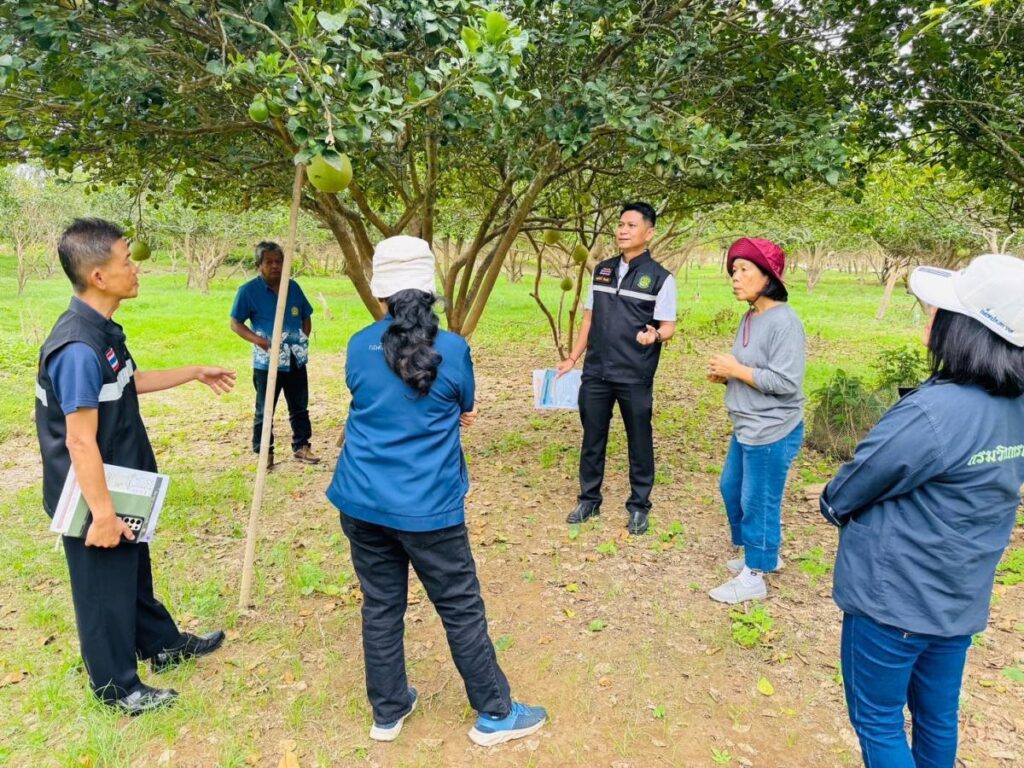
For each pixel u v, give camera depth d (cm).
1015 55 424
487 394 861
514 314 1759
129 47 252
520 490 499
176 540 408
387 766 237
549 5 352
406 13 260
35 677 281
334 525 433
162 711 256
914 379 711
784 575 371
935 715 189
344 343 1205
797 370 306
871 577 173
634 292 389
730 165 371
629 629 319
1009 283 150
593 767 236
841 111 384
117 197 1508
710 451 603
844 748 246
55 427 236
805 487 505
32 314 1238
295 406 547
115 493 234
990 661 294
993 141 463
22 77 293
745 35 416
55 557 387
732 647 305
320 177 293
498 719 246
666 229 1289
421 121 394
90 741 239
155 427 676
